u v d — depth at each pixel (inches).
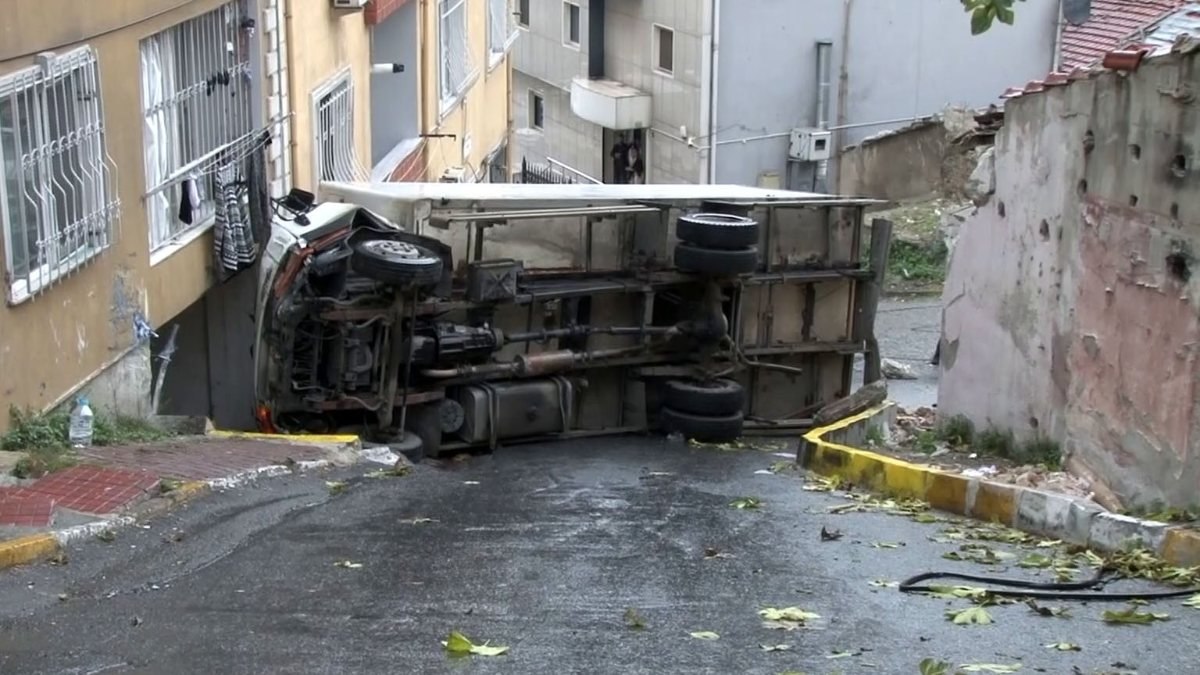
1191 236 346.9
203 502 360.8
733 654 235.6
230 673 224.8
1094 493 391.5
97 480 356.2
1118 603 276.2
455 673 223.9
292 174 608.7
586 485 453.7
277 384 508.4
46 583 286.0
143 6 454.3
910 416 609.0
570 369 565.3
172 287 487.8
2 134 368.5
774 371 627.5
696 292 584.4
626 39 1398.9
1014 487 372.5
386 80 846.5
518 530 352.2
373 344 511.5
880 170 1229.7
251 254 548.1
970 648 240.2
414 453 516.1
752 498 414.0
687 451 559.5
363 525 353.4
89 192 418.3
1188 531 315.6
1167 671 227.1
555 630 251.8
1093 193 405.4
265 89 572.4
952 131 1176.2
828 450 468.4
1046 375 443.2
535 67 1632.6
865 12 1286.9
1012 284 470.6
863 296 624.7
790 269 608.7
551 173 1517.0
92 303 424.2
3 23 365.7
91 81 417.7
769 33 1275.8
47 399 396.8
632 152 1418.6
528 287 549.3
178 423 456.8
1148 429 367.6
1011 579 296.8
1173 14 487.8
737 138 1291.8
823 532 345.7
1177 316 353.1
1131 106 379.6
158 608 268.2
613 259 575.8
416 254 494.0
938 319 1019.3
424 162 862.5
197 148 512.7
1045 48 1316.4
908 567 309.9
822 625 256.4
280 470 410.6
